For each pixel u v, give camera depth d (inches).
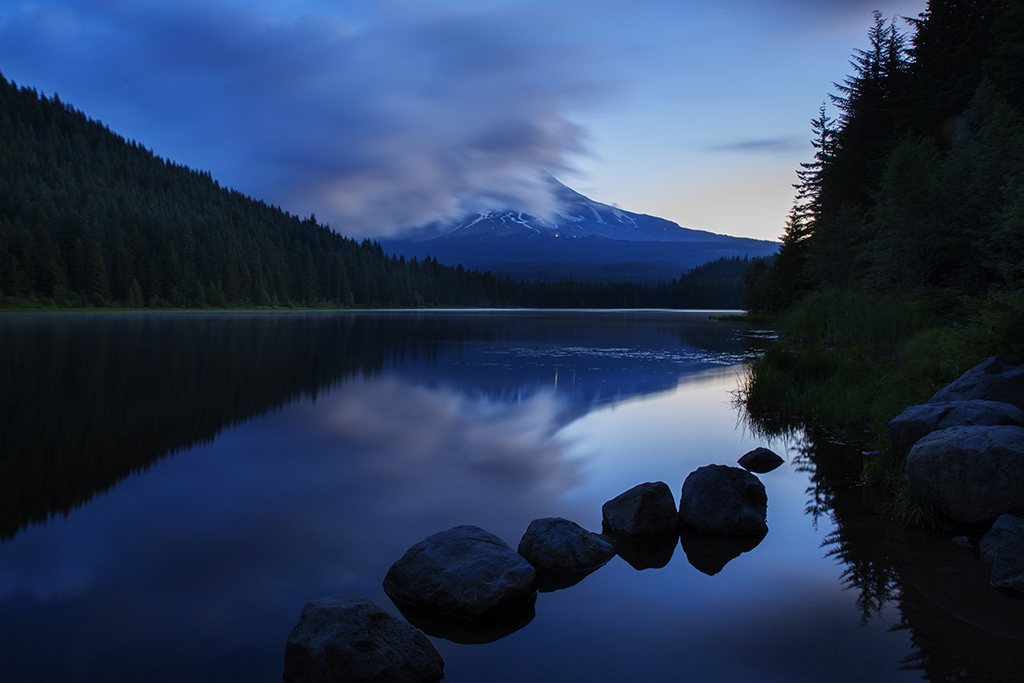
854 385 458.0
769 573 189.2
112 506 249.9
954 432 229.0
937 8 1353.3
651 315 3417.8
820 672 136.4
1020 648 145.2
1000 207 754.8
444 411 463.5
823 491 269.9
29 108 6156.5
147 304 3329.2
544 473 302.4
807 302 1092.5
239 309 3821.4
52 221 3238.2
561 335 1457.9
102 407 461.1
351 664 129.3
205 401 492.1
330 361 802.8
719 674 136.3
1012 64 991.0
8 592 176.4
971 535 215.9
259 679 135.5
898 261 918.4
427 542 182.1
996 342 346.9
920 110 1299.2
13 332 1239.5
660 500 227.8
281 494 267.1
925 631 153.6
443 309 5118.1
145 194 5059.1
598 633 155.0
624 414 454.3
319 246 5221.5
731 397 531.5
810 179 1991.9
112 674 137.3
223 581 184.2
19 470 300.7
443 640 152.5
